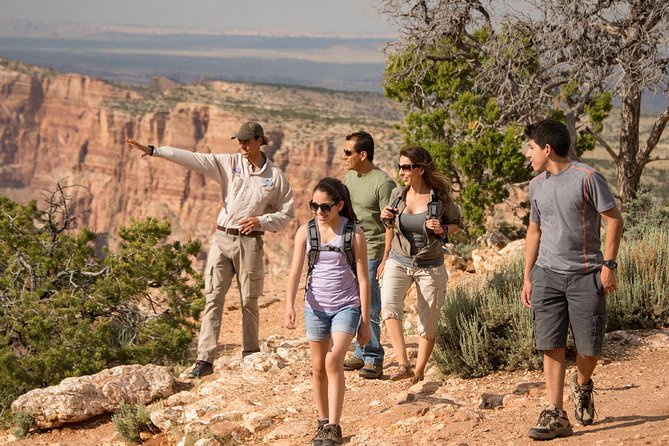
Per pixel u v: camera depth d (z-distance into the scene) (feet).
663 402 18.94
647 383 21.61
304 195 403.95
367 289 19.06
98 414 26.30
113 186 529.04
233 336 42.83
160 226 44.91
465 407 20.61
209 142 481.05
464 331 25.25
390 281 23.34
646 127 240.94
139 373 27.89
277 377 26.81
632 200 55.06
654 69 61.52
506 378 23.88
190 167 27.96
